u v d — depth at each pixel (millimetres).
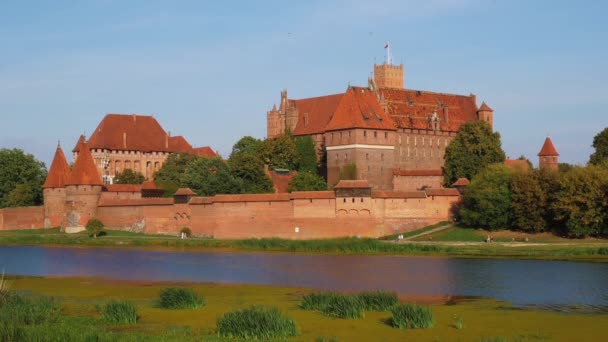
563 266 103562
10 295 77562
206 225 153375
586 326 66188
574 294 82500
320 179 180875
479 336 62781
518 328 65625
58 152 181250
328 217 141500
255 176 182625
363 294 75062
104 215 170875
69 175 175750
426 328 65625
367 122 177875
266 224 146125
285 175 191625
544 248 121312
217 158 186625
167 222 160250
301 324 67062
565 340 61562
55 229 176500
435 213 145000
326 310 71312
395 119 198875
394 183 181250
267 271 106188
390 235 141250
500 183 141625
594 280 91438
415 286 90000
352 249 127688
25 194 197375
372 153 178625
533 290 85375
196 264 115812
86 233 164125
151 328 66125
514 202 138125
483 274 97875
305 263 113938
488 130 180625
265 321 62875
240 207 148875
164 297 76812
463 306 76562
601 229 131250
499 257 114375
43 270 112750
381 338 62219
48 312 72250
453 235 138125
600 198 129750
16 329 63281
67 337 61312
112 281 99812
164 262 119250
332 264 112000
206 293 87750
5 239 157750
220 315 71875
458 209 146375
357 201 140000
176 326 67000
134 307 70188
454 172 174750
